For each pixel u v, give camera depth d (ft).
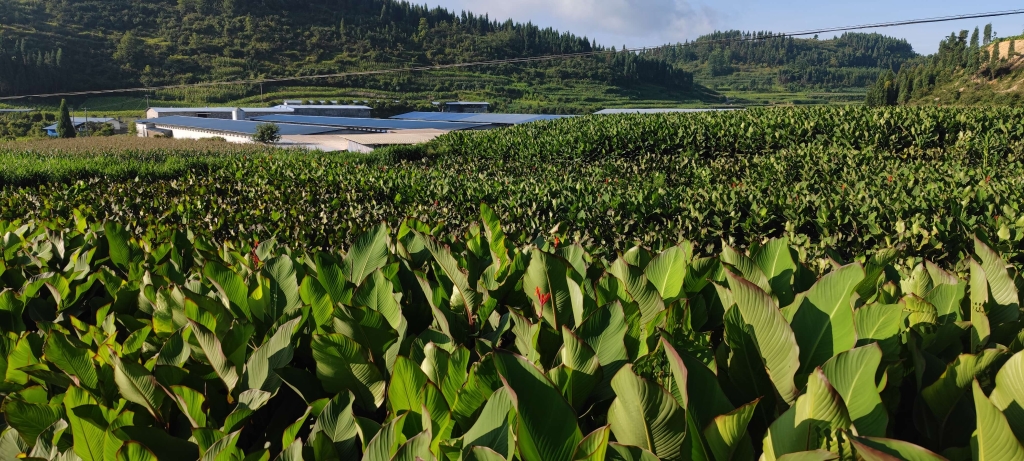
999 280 7.97
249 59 508.12
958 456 5.52
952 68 310.45
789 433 5.28
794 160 55.77
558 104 461.37
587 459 5.15
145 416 7.72
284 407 8.02
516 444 5.70
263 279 10.01
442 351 7.19
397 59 574.15
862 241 27.68
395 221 30.30
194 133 210.79
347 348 7.48
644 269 9.80
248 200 41.47
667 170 61.87
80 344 8.61
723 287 7.84
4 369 9.16
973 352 7.32
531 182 47.01
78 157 101.55
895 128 68.80
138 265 12.36
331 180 50.49
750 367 6.68
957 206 27.40
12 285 12.53
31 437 7.41
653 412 5.49
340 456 6.57
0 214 35.60
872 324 6.74
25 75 372.17
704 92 631.56
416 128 201.05
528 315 10.06
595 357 6.49
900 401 6.91
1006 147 58.59
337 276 9.89
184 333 8.38
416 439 5.34
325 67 522.88
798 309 6.96
